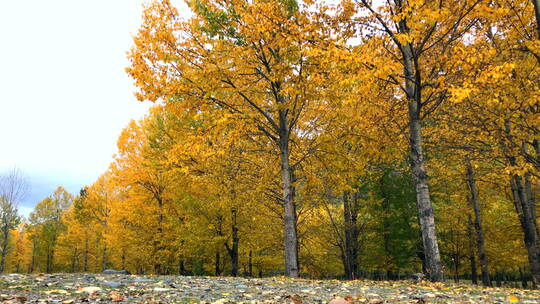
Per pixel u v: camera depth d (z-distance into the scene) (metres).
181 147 8.91
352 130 9.62
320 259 19.12
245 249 15.73
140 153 16.45
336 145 10.21
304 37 7.52
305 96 8.13
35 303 3.12
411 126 8.44
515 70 8.16
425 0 6.48
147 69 8.40
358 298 3.98
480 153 9.96
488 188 15.20
